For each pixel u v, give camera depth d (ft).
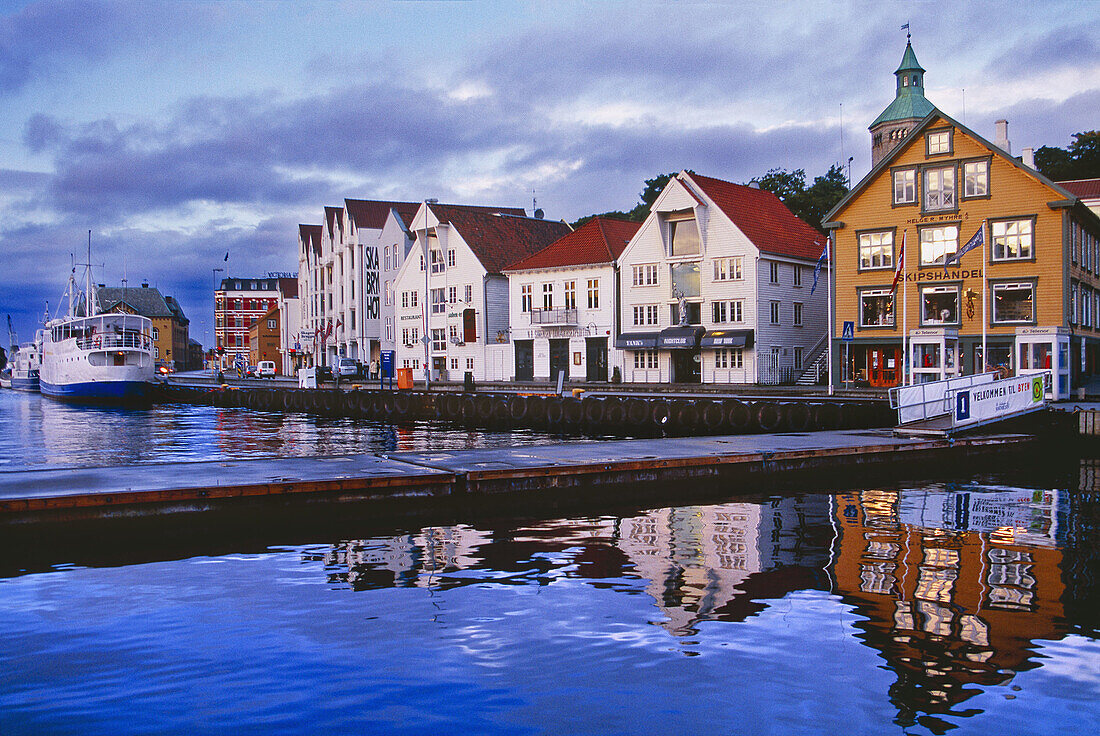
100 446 105.19
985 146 137.69
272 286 568.00
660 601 30.91
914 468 71.36
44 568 36.96
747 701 21.71
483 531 45.09
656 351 182.29
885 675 23.52
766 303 169.48
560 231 244.83
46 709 21.50
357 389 185.98
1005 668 24.12
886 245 148.46
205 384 255.50
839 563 36.99
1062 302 130.93
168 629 27.91
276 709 21.40
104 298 574.56
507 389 171.01
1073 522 46.96
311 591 32.71
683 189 174.91
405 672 23.81
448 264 228.43
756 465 62.75
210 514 44.91
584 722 20.57
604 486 56.29
